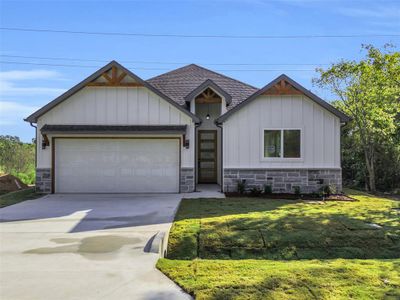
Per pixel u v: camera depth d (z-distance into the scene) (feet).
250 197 49.65
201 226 32.12
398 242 29.30
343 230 31.22
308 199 48.55
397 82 50.75
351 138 69.82
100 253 24.73
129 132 52.06
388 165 64.39
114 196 50.75
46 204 44.21
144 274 20.92
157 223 33.55
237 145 53.11
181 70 72.33
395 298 17.48
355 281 19.63
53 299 17.57
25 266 22.13
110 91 54.03
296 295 17.85
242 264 22.82
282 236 29.63
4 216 37.11
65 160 54.08
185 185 53.98
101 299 17.62
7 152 92.68
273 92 52.75
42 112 53.52
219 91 55.31
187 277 20.31
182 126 53.57
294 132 53.06
